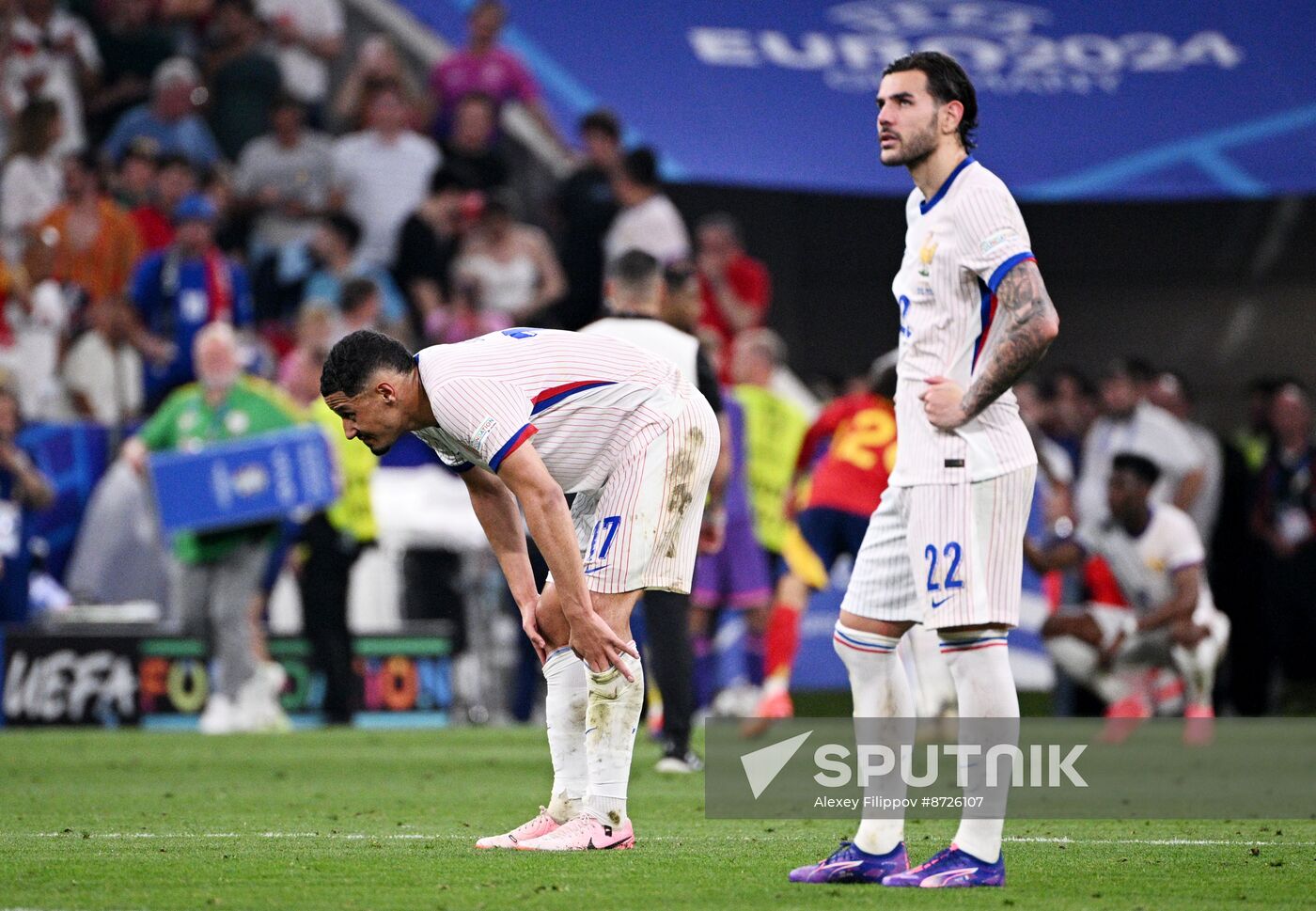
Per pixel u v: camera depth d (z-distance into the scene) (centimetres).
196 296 4775
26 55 5188
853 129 5772
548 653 1808
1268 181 5834
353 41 5819
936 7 5947
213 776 2802
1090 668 4075
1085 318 6788
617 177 5156
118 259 4944
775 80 5772
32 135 4988
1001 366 1473
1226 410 6812
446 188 5256
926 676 3269
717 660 4691
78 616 4212
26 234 4856
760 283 5319
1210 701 3950
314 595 4234
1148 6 5988
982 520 1494
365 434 1630
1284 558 5188
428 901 1388
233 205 5216
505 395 1606
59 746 3503
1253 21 5988
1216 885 1530
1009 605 1497
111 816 2148
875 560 1556
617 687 1742
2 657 4106
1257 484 5209
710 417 1730
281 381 4741
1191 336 6794
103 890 1445
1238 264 6800
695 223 6112
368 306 4634
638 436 1689
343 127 5616
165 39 5512
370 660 4303
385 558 4509
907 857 1698
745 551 3700
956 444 1501
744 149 5678
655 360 1731
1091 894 1459
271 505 3928
